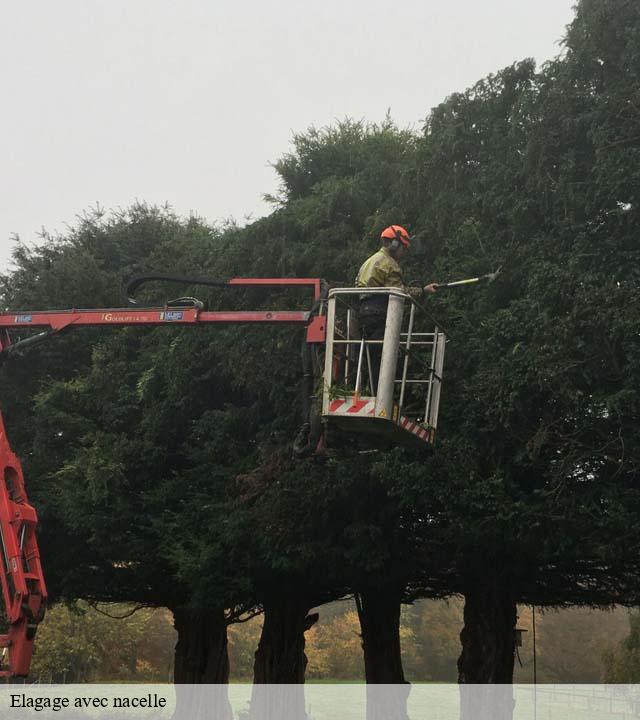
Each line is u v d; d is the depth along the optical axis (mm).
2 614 20203
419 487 15773
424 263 17797
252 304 19781
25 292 25375
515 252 15844
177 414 21719
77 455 21844
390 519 19172
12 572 11289
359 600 25703
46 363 24297
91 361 24484
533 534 15664
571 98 15695
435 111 18250
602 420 14875
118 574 24234
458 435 15977
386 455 16188
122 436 21922
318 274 18766
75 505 21047
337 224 19844
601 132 14859
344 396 9781
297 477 17422
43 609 11406
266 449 18781
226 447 20516
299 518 18016
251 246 20266
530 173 16078
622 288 14242
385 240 11125
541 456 16047
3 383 24453
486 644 20312
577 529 15383
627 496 15047
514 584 20938
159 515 21266
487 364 15641
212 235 25250
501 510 15320
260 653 23797
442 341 10977
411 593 27234
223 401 21922
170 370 20859
